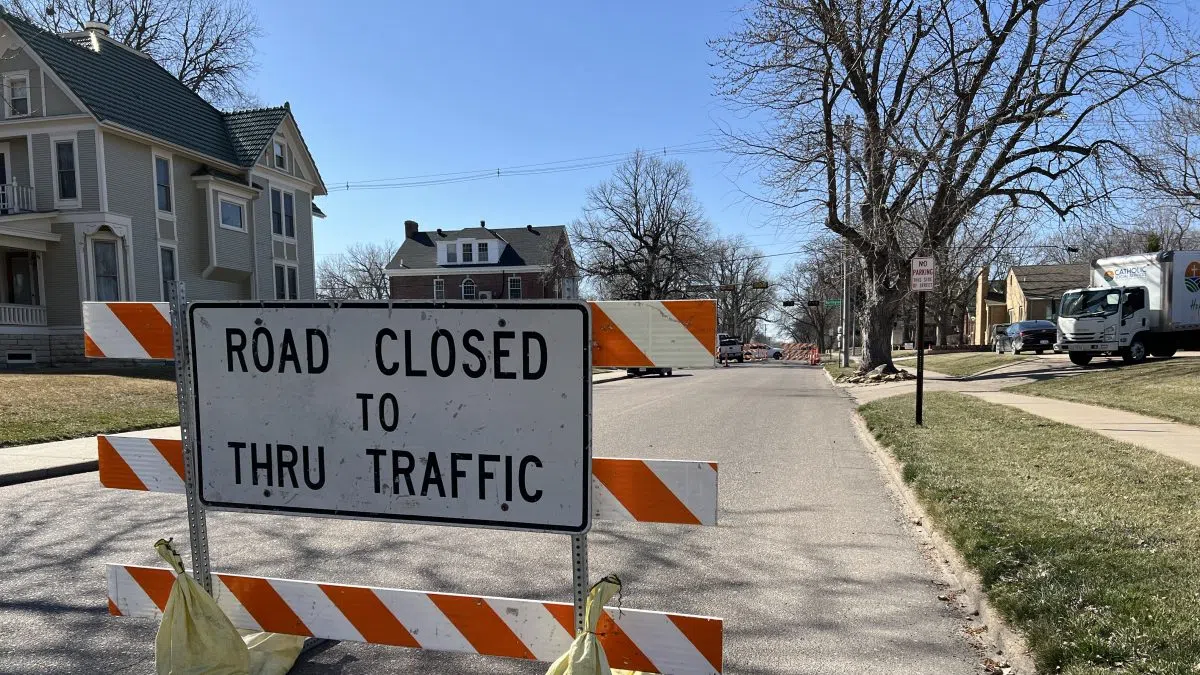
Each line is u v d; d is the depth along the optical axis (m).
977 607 3.76
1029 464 6.78
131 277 22.00
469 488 2.51
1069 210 18.20
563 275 52.69
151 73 25.67
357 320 2.56
